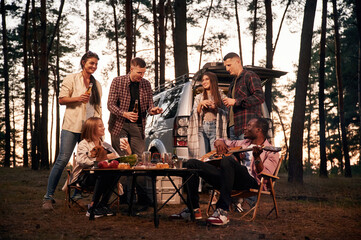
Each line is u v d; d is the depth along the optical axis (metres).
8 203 5.70
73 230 3.70
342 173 22.56
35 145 18.05
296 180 10.37
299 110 10.51
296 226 4.03
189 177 4.21
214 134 6.21
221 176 4.06
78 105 5.39
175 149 6.59
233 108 5.80
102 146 4.94
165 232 3.62
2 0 22.94
